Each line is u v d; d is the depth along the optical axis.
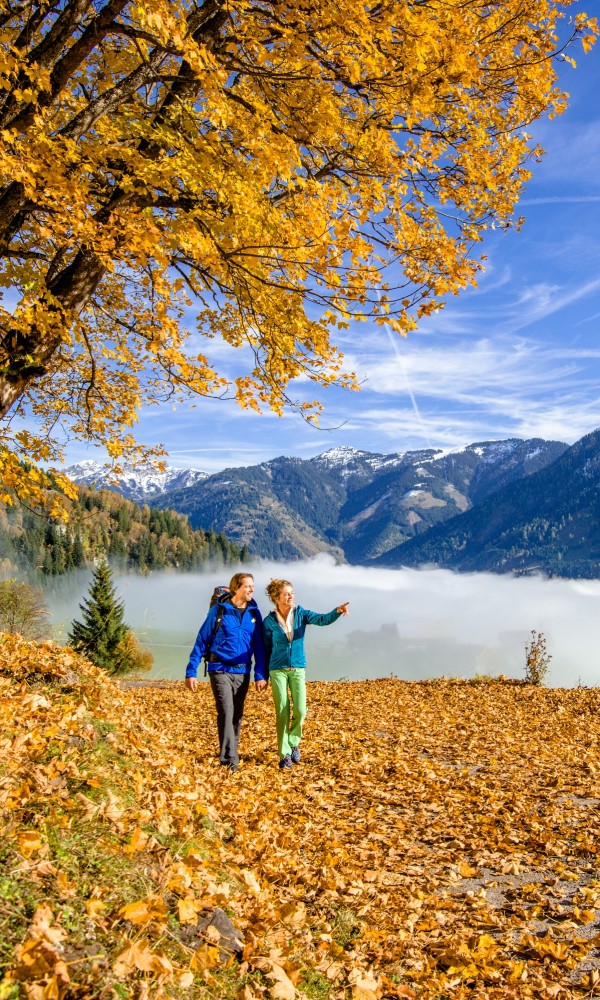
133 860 2.93
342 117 4.97
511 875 4.69
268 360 5.88
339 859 4.73
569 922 3.92
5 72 3.74
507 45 5.13
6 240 5.61
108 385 7.88
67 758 3.74
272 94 4.83
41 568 150.50
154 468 8.16
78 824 2.99
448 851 5.18
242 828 4.66
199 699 15.02
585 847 5.06
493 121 5.68
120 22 4.59
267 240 4.62
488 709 13.27
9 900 2.21
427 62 4.57
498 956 3.54
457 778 7.36
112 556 198.00
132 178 4.43
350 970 3.05
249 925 3.01
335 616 7.36
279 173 4.43
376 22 4.41
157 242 4.41
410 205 5.79
